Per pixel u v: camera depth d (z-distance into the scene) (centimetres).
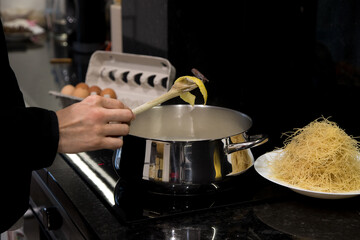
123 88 164
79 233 87
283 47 139
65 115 82
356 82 118
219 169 87
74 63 221
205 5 152
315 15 128
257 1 144
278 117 143
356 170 91
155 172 87
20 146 78
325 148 89
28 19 300
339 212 86
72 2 244
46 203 110
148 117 108
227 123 106
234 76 155
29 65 217
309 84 133
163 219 83
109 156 113
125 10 171
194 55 156
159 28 153
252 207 88
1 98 92
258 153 112
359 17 114
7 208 82
